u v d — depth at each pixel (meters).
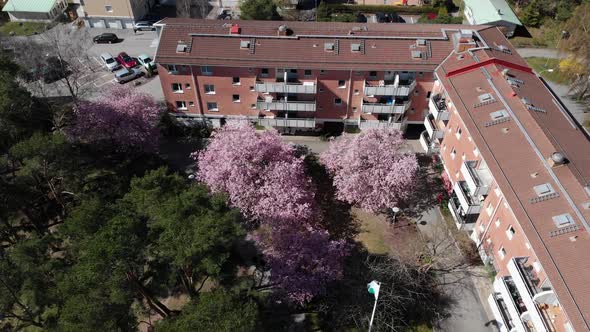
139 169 49.69
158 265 37.81
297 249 36.81
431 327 36.19
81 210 28.70
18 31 69.50
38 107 42.19
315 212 44.22
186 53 48.06
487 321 36.56
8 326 35.94
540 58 64.56
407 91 47.88
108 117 46.75
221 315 24.20
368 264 37.72
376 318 34.22
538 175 33.69
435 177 48.53
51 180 42.97
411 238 42.78
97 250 24.98
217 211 29.14
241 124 46.88
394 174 42.69
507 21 67.19
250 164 42.59
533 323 30.17
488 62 44.12
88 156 48.50
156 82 63.34
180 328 23.80
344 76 48.66
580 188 32.06
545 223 30.92
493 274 38.00
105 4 70.50
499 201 35.28
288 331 36.03
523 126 37.28
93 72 63.44
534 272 31.34
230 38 48.81
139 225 27.78
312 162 50.47
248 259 41.38
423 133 50.66
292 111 51.94
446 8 74.19
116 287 25.23
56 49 55.16
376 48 48.03
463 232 42.53
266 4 67.19
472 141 39.50
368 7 74.44
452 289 38.47
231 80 49.94
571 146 36.09
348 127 53.66
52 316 31.66
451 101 42.66
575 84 57.22
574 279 27.86
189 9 72.75
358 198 43.53
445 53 47.81
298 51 47.94
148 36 71.88
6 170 40.72
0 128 37.91
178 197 29.28
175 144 53.50
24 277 28.41
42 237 33.94
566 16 68.44
